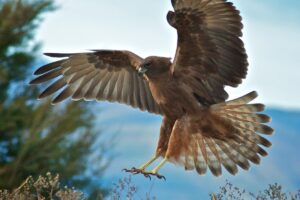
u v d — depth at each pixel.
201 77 14.20
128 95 15.68
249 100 13.84
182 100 14.18
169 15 13.77
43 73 15.66
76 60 15.72
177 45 13.99
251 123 13.96
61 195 12.42
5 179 29.73
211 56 14.05
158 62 14.22
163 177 14.04
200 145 14.21
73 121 30.66
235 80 14.10
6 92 32.09
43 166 30.16
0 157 31.03
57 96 15.70
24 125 30.77
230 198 12.31
